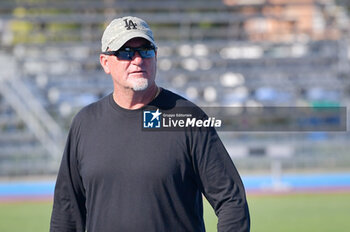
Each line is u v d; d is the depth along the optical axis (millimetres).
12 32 88688
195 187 10672
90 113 11008
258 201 48312
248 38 92125
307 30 92062
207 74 82375
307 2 93500
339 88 80875
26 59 82250
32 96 74938
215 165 10375
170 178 10289
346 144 68625
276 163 58781
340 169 66812
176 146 10375
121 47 10469
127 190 10336
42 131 70750
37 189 56656
